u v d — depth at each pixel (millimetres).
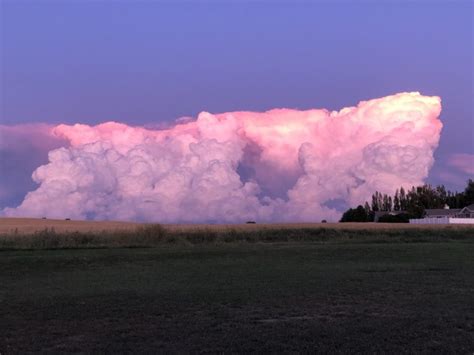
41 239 39812
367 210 153875
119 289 17234
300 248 37688
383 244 43062
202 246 41031
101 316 12328
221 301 14328
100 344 9547
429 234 54625
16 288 18000
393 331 10297
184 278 20375
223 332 10422
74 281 20031
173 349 9094
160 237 44281
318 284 17906
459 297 14797
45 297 15500
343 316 12102
